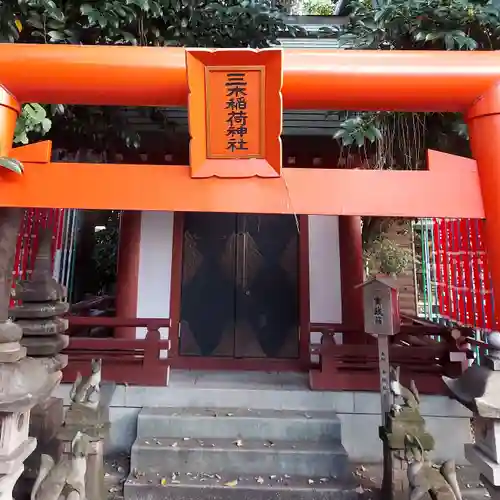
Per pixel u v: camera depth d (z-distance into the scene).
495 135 2.31
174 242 6.25
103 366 4.95
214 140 2.35
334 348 4.88
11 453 2.13
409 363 4.93
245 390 4.84
